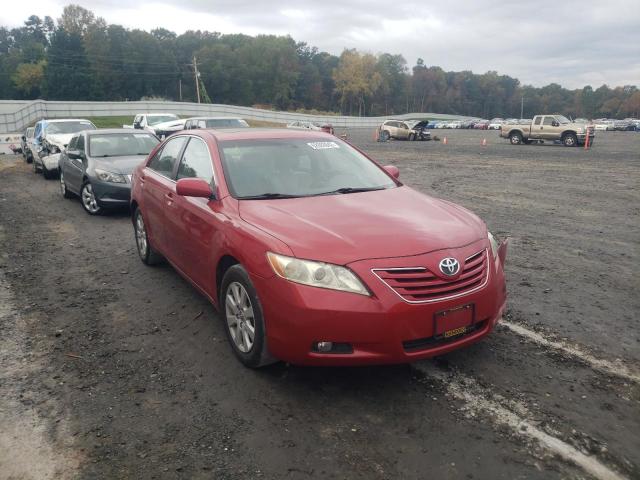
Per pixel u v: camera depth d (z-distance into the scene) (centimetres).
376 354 324
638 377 371
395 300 321
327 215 382
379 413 329
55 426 318
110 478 274
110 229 866
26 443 303
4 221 936
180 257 497
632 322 467
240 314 383
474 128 8225
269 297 340
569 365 387
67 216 984
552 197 1192
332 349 329
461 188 1339
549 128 3203
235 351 394
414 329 324
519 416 324
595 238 792
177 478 273
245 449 296
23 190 1342
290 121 7519
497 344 421
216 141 485
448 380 367
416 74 18062
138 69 11981
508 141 3928
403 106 17162
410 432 309
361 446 297
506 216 970
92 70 11438
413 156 2438
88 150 1042
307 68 14925
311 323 321
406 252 336
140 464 284
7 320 478
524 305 507
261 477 274
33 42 13900
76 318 483
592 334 441
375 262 328
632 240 780
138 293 548
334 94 15325
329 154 502
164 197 528
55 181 1523
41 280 596
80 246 752
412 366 387
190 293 545
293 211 391
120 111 6172
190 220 458
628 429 311
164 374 379
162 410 334
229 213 406
